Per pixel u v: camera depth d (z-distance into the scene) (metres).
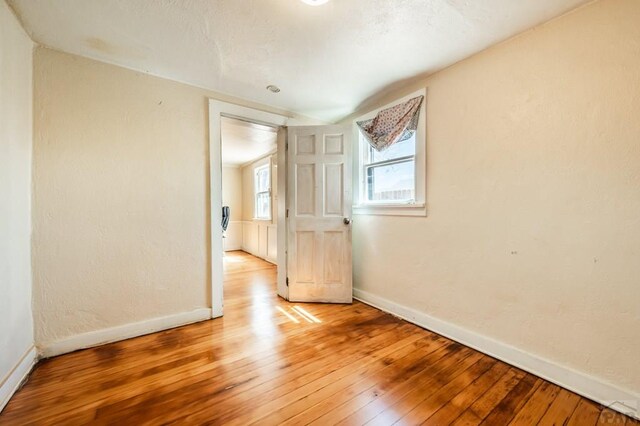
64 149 1.85
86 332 1.92
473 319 1.94
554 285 1.56
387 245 2.62
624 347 1.33
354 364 1.71
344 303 2.86
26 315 1.64
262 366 1.68
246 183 6.44
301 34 1.71
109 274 2.01
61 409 1.31
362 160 2.97
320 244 2.88
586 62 1.44
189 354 1.83
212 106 2.48
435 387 1.49
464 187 1.99
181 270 2.32
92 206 1.95
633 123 1.30
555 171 1.55
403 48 1.86
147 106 2.17
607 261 1.38
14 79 1.52
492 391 1.46
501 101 1.78
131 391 1.44
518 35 1.70
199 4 1.45
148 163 2.17
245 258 5.63
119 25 1.62
